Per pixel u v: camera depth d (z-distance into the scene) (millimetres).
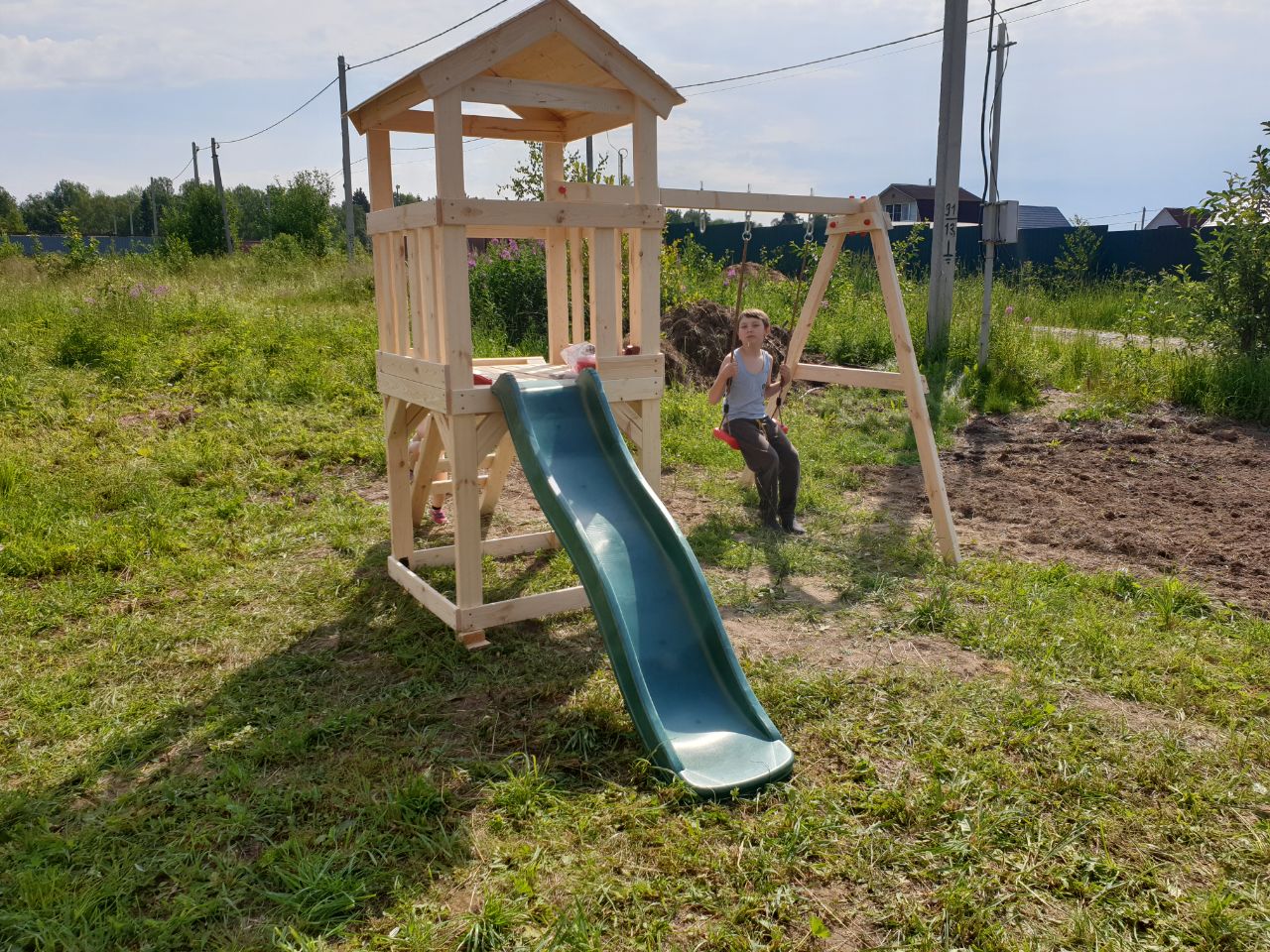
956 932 2359
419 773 3084
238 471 6711
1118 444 8133
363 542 5504
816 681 3721
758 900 2471
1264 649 4062
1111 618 4395
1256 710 3502
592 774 3082
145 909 2441
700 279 17078
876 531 5914
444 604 4215
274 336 10719
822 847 2691
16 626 4262
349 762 3154
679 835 2746
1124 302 15977
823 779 3066
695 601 3605
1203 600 4590
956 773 3070
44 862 2600
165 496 6059
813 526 5996
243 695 3672
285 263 22984
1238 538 5676
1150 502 6500
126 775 3100
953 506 6496
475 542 4133
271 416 8039
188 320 11625
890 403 9531
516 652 4082
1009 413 9383
